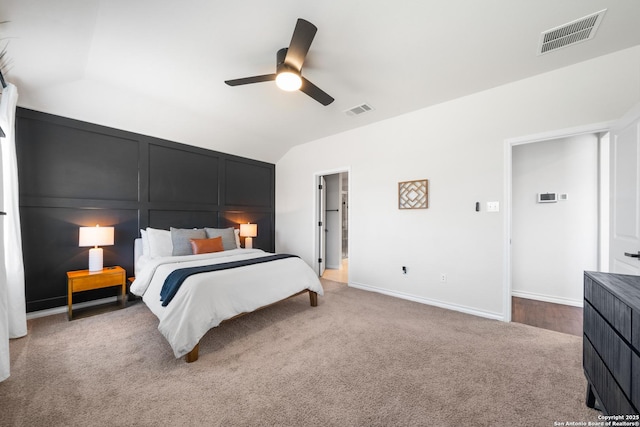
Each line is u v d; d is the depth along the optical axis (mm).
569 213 3217
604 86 2199
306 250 4820
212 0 1630
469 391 1585
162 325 1943
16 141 2639
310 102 3125
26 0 1533
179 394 1552
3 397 1494
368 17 1761
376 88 2764
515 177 3516
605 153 3041
